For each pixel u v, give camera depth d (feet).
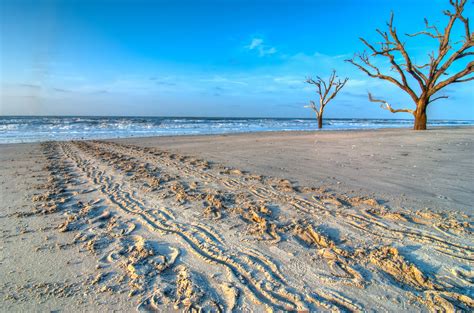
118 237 9.90
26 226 10.92
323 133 57.88
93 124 123.54
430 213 10.95
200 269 7.88
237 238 9.62
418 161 21.34
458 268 7.45
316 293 6.74
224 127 124.57
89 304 6.47
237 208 12.30
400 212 11.29
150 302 6.50
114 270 7.84
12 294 6.86
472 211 11.10
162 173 20.26
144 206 13.04
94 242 9.48
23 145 44.75
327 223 10.53
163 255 8.65
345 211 11.69
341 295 6.63
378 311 6.09
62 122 133.08
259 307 6.31
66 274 7.68
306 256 8.38
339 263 7.93
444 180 15.75
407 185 15.12
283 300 6.52
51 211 12.51
